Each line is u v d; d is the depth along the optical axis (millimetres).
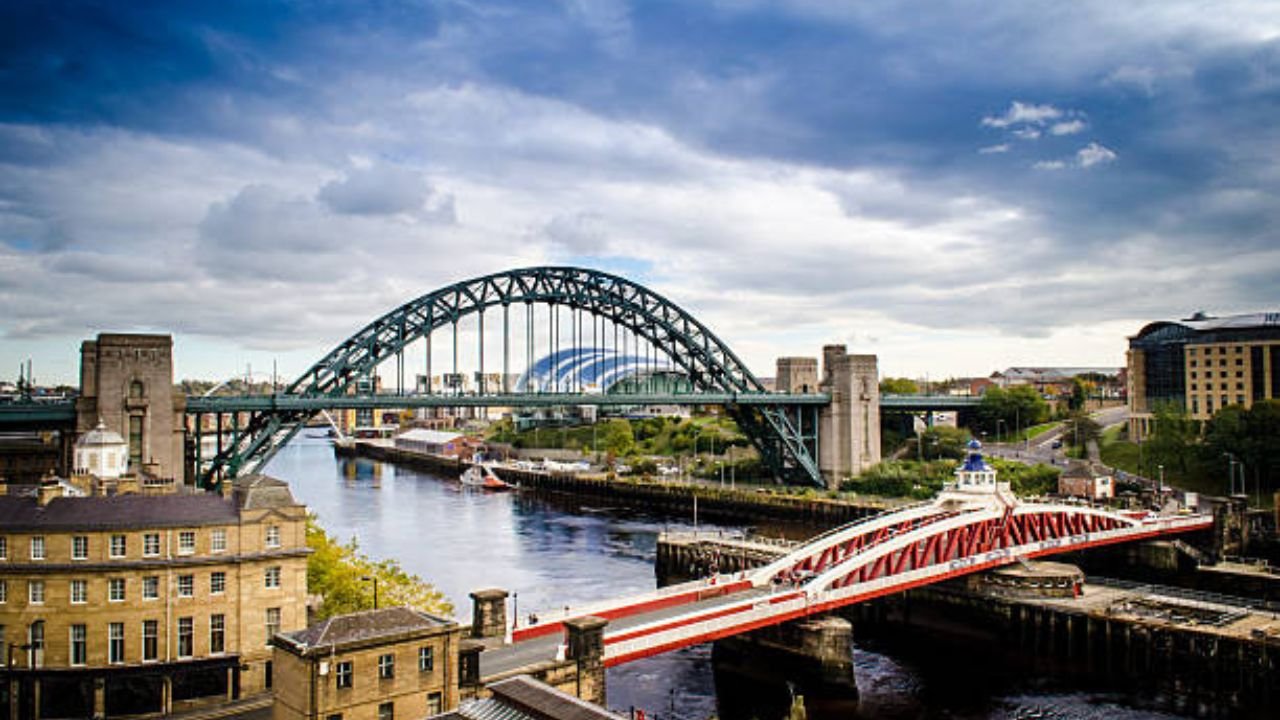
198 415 122938
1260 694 81062
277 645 53938
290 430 132250
